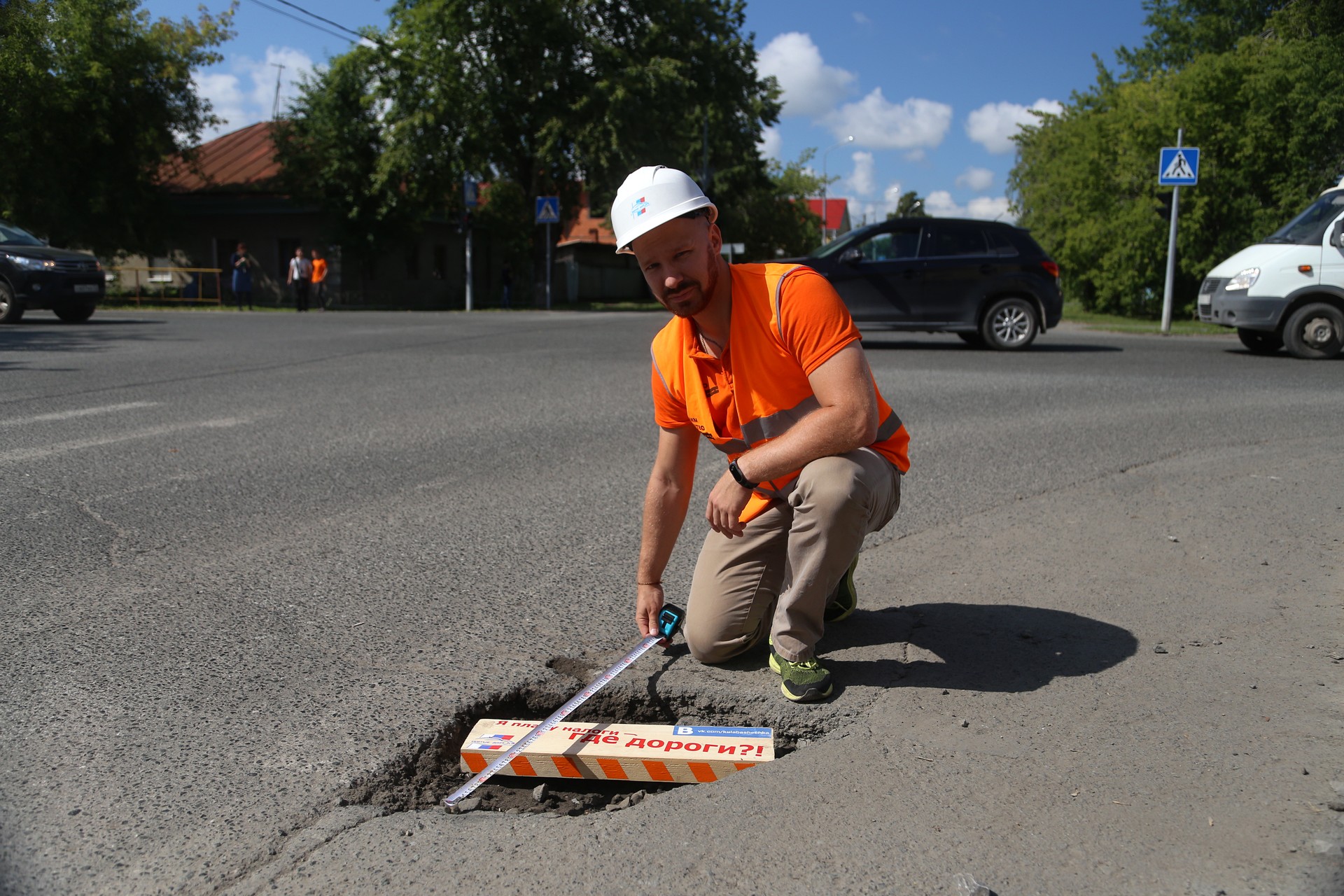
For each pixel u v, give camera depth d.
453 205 29.20
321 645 3.02
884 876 1.89
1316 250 11.39
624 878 1.90
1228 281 12.04
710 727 2.57
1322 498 4.79
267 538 4.11
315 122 27.94
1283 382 9.27
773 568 2.80
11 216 25.17
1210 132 20.31
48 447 5.75
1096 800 2.15
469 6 27.95
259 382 8.70
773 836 2.03
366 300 30.27
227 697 2.66
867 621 3.27
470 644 3.05
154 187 27.81
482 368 10.02
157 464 5.38
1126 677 2.79
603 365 10.30
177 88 26.83
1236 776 2.23
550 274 29.19
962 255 12.36
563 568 3.79
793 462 2.49
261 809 2.14
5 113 24.38
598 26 30.11
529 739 2.43
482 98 28.08
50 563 3.73
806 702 2.67
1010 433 6.60
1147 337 15.39
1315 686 2.71
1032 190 27.58
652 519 2.88
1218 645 3.02
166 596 3.42
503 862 1.96
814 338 2.49
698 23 31.97
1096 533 4.27
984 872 1.90
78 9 24.86
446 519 4.45
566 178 30.80
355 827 2.09
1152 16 33.00
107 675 2.78
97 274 16.52
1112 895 1.82
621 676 2.83
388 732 2.49
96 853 1.97
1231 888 1.83
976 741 2.44
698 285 2.46
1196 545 4.06
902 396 8.30
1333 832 2.00
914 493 4.97
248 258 25.09
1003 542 4.14
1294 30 20.97
